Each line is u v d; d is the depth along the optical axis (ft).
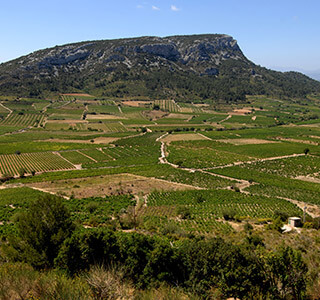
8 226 180.04
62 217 75.56
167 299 41.29
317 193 295.48
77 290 37.88
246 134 647.56
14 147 521.24
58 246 68.54
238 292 55.06
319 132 640.17
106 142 586.04
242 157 471.21
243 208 240.94
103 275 42.52
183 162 440.04
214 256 61.77
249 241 123.03
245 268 56.44
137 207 240.53
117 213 222.28
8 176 362.74
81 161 454.81
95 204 233.35
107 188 315.78
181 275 63.67
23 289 38.06
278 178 360.48
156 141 590.55
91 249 66.74
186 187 321.93
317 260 74.54
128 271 62.44
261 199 267.80
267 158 464.65
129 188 315.17
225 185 330.95
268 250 104.42
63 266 62.85
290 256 54.13
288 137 611.06
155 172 385.50
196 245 67.87
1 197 274.77
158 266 63.57
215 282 58.95
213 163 436.35
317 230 154.40
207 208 238.07
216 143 569.64
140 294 42.55
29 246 69.31
